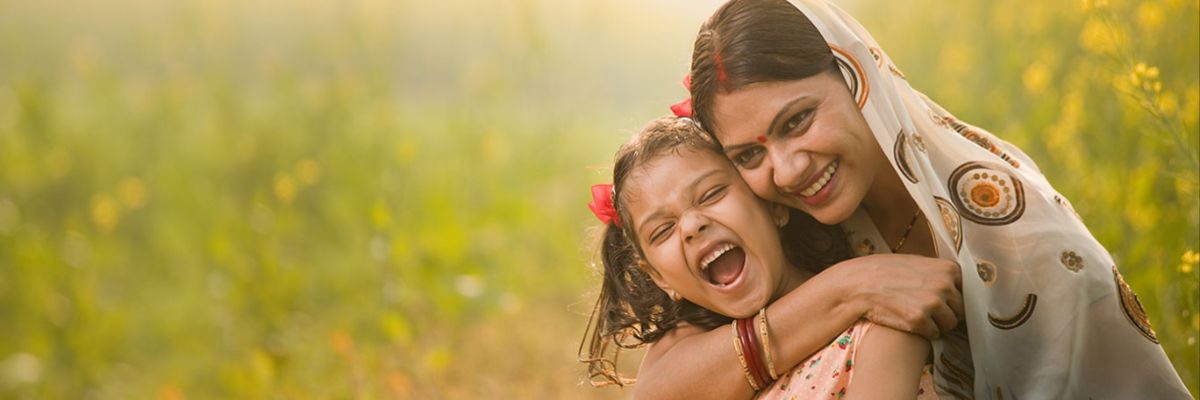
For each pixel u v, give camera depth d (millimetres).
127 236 7914
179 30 9508
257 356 5156
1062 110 5355
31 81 8883
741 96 2438
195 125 9141
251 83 11016
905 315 2418
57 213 8258
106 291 7281
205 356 6078
